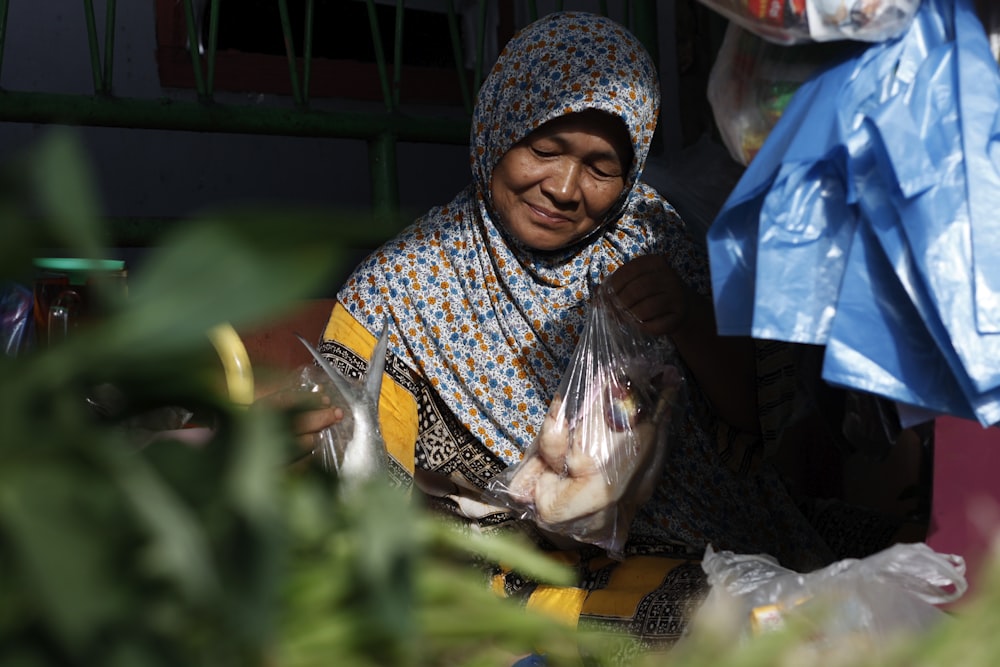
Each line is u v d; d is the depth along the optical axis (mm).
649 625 1488
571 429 1573
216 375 293
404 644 294
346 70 3588
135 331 247
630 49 1748
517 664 1057
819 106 979
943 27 995
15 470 250
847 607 1103
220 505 261
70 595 239
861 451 1945
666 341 1667
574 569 1713
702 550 1714
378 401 1628
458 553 433
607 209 1766
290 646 297
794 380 1808
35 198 234
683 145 3158
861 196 945
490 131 1793
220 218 237
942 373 936
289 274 231
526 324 1829
